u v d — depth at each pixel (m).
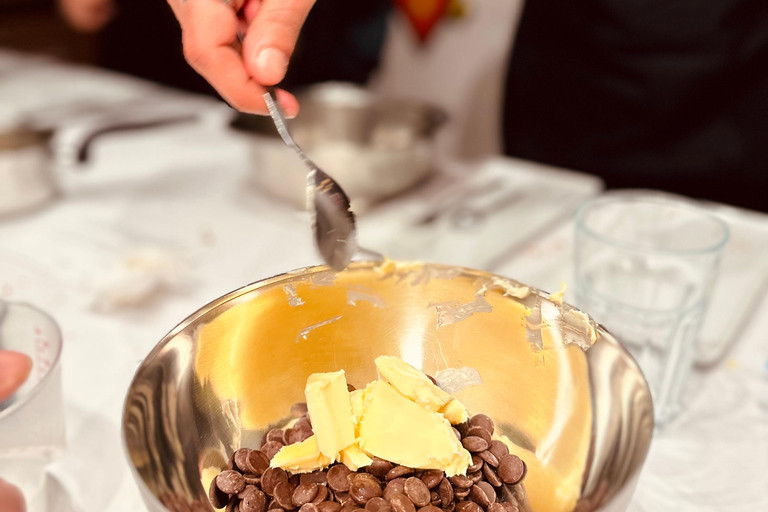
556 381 0.39
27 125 0.73
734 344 0.53
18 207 0.71
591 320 0.37
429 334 0.42
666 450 0.45
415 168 0.72
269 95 0.43
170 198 0.76
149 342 0.53
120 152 0.89
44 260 0.63
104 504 0.42
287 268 0.62
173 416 0.36
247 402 0.40
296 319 0.41
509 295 0.39
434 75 1.53
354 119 0.80
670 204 0.52
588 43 0.88
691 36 0.80
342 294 0.41
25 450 0.39
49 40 1.79
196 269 0.62
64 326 0.55
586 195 0.73
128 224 0.70
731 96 0.81
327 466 0.40
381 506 0.37
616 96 0.88
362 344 0.42
